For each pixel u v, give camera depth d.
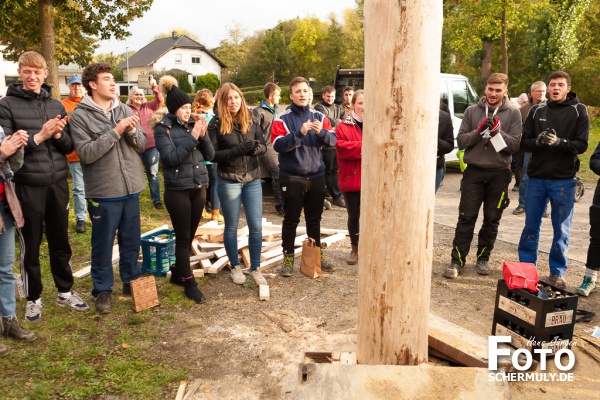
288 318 4.21
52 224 4.10
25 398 3.05
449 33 20.14
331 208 8.19
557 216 4.75
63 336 3.83
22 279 3.88
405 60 2.48
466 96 10.87
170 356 3.60
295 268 5.40
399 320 2.72
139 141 4.20
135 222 4.41
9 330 3.69
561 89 4.53
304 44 59.59
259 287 4.76
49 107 3.96
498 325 3.63
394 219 2.62
